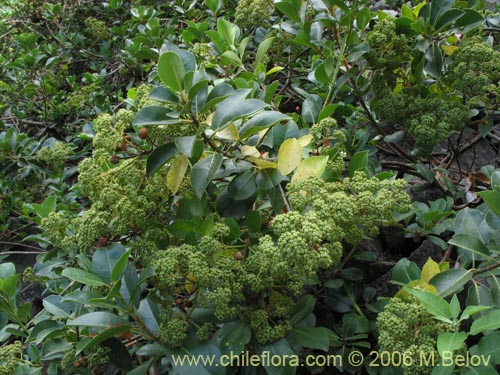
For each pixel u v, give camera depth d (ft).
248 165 6.46
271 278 5.51
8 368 6.40
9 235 12.48
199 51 9.73
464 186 9.11
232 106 5.91
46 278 8.87
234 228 6.30
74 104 14.10
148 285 6.70
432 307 4.95
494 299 5.78
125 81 15.28
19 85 15.28
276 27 10.55
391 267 8.23
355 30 8.89
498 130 11.23
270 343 5.63
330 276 7.32
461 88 8.17
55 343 6.50
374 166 8.61
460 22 8.43
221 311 5.36
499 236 6.39
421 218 7.89
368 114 9.30
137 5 16.14
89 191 6.23
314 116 8.71
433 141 7.92
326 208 5.54
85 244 5.86
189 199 6.54
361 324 6.80
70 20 17.44
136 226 6.23
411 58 8.74
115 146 6.14
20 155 11.86
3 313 7.27
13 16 18.22
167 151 5.82
